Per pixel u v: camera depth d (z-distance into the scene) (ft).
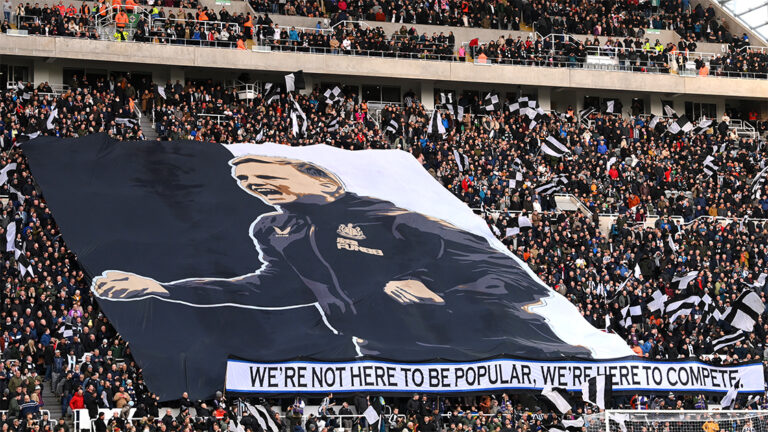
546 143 299.58
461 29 350.64
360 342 221.46
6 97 276.41
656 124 327.47
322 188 265.13
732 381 229.45
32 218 234.79
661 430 192.44
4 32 295.89
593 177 299.38
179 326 218.38
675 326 247.91
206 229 244.63
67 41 298.15
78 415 195.00
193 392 205.67
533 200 281.33
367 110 314.55
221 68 311.06
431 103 335.88
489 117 314.96
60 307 217.36
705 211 298.15
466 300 239.71
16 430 187.52
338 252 245.65
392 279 241.35
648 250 270.87
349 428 209.97
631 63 345.10
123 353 215.10
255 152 272.10
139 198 249.55
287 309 228.02
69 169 252.83
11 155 259.60
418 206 267.59
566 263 260.21
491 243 261.03
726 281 263.49
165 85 309.01
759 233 290.15
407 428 203.62
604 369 225.15
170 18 316.40
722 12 384.88
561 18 356.79
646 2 374.43
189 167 261.65
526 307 241.35
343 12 336.49
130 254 233.55
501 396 224.12
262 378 207.72
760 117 361.51
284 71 315.99
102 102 284.82
